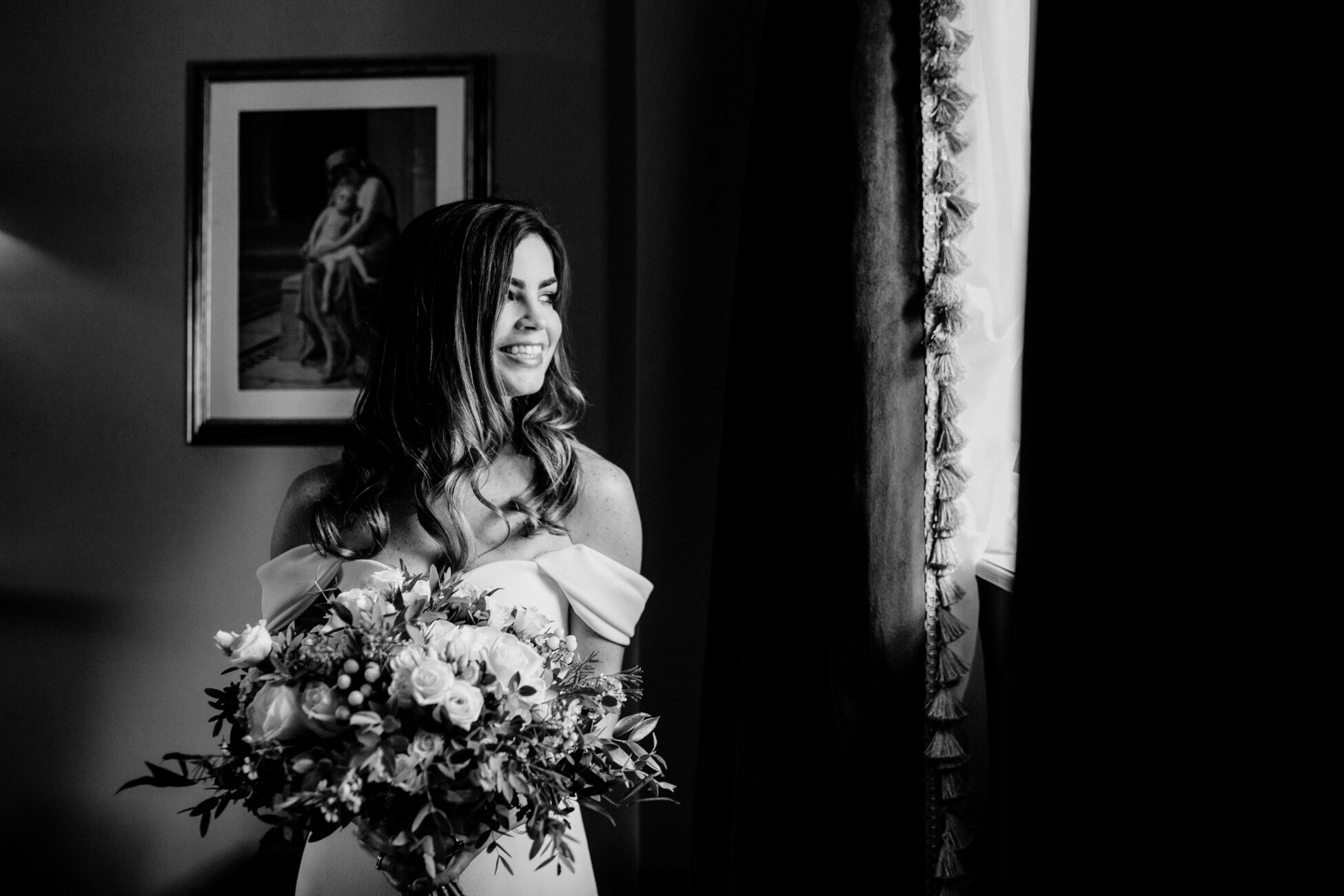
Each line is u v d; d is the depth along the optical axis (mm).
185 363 2736
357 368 2719
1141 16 777
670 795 2547
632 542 1798
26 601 2762
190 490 2758
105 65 2771
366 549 1686
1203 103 713
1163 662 749
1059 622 862
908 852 1419
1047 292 889
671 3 2486
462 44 2717
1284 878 655
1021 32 1428
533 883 1549
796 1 1799
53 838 2766
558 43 2705
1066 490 856
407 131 2705
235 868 2746
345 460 1742
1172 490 741
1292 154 644
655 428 2496
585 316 2688
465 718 1220
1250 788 679
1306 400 637
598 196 2691
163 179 2768
